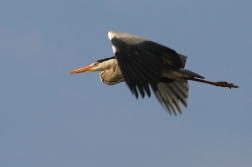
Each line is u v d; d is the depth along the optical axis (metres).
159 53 14.64
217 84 17.42
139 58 14.52
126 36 15.00
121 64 14.48
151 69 14.37
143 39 14.91
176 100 17.41
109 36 15.12
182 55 17.73
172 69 16.30
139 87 14.09
